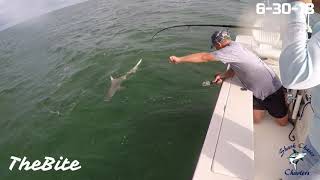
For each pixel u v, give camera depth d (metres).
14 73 8.46
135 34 9.59
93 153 4.77
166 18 10.80
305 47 1.57
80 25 11.61
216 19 9.98
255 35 4.46
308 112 2.99
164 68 7.15
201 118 5.29
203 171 2.33
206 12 10.91
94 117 5.71
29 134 5.57
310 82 1.55
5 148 5.27
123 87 6.50
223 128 2.80
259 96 3.50
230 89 3.50
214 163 2.40
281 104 3.51
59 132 5.42
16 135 5.62
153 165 4.36
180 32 9.27
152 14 11.53
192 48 8.10
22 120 6.07
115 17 11.87
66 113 5.97
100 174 4.32
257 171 3.05
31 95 7.05
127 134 5.10
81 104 6.20
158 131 5.07
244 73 3.45
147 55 7.95
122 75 7.18
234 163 2.39
